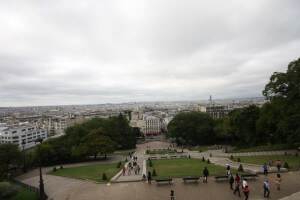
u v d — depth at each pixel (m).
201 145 170.62
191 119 173.75
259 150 95.00
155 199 44.88
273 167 60.25
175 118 180.25
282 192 44.91
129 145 173.12
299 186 47.34
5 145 90.44
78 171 78.25
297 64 75.00
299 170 57.06
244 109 124.81
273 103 86.12
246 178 52.56
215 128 154.88
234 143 145.88
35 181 72.69
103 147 111.62
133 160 95.19
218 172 59.12
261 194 44.41
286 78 75.62
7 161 88.38
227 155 94.62
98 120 159.38
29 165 101.94
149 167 72.69
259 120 107.12
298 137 76.00
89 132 120.88
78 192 51.78
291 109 73.50
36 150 105.81
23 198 55.62
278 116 87.00
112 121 163.50
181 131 173.88
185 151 129.12
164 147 175.12
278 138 106.56
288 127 78.12
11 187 56.66
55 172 82.31
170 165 74.69
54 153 107.75
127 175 62.69
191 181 53.38
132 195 47.44
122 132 169.25
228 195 44.94
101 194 49.16
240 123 122.62
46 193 56.25
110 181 56.25
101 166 85.94
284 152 84.56
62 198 49.38
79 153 109.31
